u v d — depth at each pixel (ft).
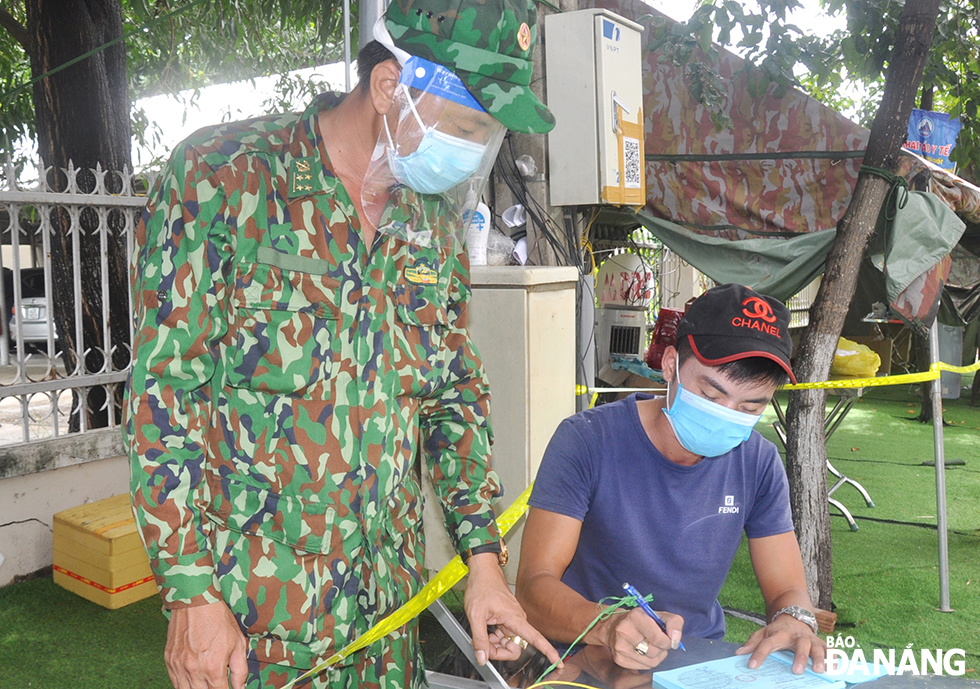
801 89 14.71
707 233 14.11
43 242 13.51
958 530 16.85
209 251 4.17
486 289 10.52
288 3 23.50
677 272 26.16
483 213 11.28
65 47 16.33
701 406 5.76
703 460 6.42
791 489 12.46
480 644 5.06
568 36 11.57
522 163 11.99
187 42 26.71
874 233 12.21
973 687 4.96
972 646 11.55
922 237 11.54
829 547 12.39
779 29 12.61
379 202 4.68
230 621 4.29
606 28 11.46
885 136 11.64
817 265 13.00
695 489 6.41
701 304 5.90
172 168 4.23
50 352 13.76
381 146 4.41
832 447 23.81
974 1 14.49
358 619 4.89
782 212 13.65
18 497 13.52
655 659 5.19
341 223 4.54
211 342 4.29
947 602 12.97
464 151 4.42
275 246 4.33
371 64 4.39
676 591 6.50
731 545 6.55
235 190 4.23
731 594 13.64
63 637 11.76
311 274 4.40
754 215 13.83
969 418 28.02
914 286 11.76
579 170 11.71
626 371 15.17
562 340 11.16
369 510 4.77
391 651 5.21
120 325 15.92
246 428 4.43
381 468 4.78
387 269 4.83
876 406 30.14
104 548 12.59
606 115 11.51
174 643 4.19
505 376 10.55
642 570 6.45
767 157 13.56
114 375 14.70
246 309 4.27
